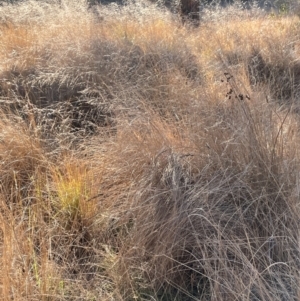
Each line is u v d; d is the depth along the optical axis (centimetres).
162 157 335
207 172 324
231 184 313
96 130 428
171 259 273
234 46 655
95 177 349
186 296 272
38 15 716
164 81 472
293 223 281
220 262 260
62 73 504
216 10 900
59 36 593
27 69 534
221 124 361
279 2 1037
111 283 275
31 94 490
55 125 439
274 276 249
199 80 500
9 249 256
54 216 316
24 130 402
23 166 372
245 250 277
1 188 333
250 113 338
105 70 508
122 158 354
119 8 844
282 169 310
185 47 635
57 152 383
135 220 300
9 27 658
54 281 261
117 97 427
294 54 641
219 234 262
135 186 331
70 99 475
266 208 297
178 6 895
